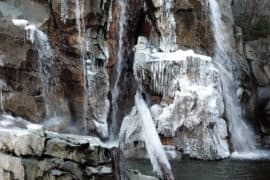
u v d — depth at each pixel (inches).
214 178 446.6
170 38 659.4
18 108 530.9
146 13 675.4
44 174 342.0
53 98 569.0
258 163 531.5
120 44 647.8
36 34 554.6
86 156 352.2
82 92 594.9
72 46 591.2
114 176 359.6
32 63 549.6
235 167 503.5
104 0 613.6
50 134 362.6
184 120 569.3
